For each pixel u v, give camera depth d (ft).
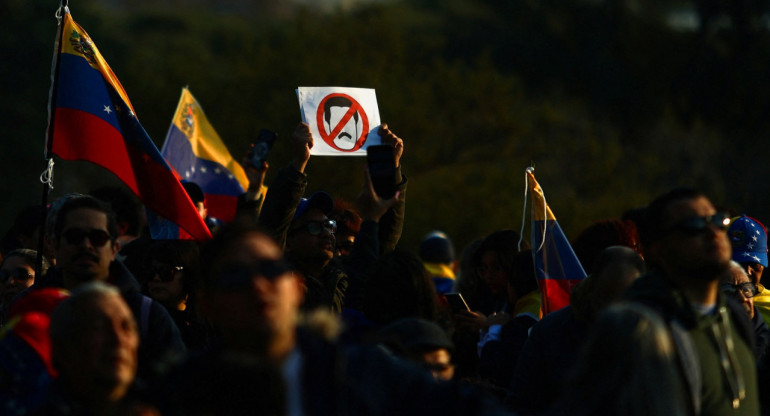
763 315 43.32
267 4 613.11
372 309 30.40
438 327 28.09
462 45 330.13
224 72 201.05
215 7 621.72
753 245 43.80
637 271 30.45
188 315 35.94
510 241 41.96
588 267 40.32
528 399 31.81
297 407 19.71
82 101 36.70
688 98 295.48
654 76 297.33
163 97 172.04
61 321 21.86
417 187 161.27
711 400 24.86
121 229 46.42
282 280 20.11
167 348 29.07
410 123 177.99
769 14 295.07
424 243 61.93
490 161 183.73
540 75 310.24
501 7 324.39
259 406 19.67
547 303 39.29
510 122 191.01
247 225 20.71
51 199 255.50
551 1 314.96
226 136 169.78
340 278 39.22
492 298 44.34
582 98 299.99
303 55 179.52
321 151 39.70
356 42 189.67
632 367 23.12
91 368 21.65
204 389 19.80
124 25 450.71
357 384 20.03
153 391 20.45
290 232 38.65
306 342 20.11
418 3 416.46
